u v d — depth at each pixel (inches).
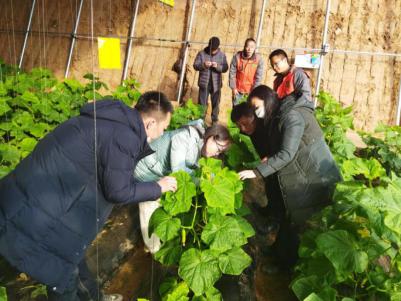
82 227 75.9
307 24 299.7
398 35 284.8
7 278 109.7
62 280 76.6
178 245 93.2
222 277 107.3
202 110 214.2
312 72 295.7
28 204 71.4
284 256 118.1
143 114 79.3
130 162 73.9
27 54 368.2
